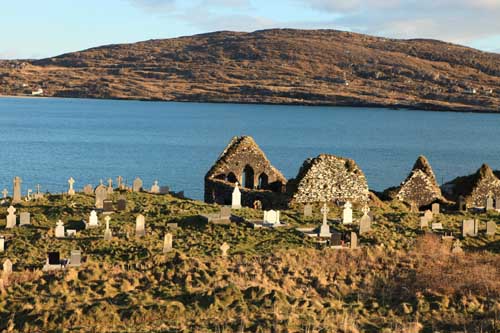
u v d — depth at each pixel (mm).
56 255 34375
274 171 58344
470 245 41250
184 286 31484
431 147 172250
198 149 152500
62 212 45906
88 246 38094
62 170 109875
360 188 51844
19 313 27828
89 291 30453
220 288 30594
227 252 37312
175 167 118500
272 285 32625
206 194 56281
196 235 40781
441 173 121250
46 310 27812
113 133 197625
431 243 40562
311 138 192125
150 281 32281
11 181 94750
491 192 55406
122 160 127062
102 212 46031
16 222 43969
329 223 44156
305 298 31125
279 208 50281
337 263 36469
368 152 154125
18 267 34469
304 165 52406
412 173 54875
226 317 27969
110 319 27359
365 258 37344
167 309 28125
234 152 57406
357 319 29016
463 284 33469
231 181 57531
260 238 40438
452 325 28750
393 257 37750
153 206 48312
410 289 33219
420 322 29188
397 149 163625
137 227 40062
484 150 167375
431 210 50375
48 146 150375
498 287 33125
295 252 37250
